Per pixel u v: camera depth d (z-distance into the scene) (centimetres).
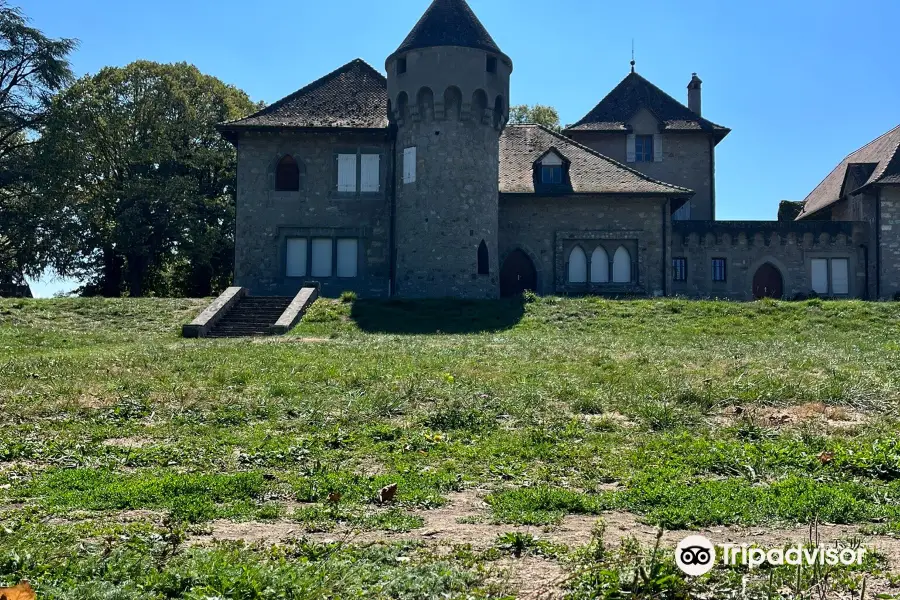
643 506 757
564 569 584
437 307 2886
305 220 3572
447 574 563
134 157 4512
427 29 3369
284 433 1088
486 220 3369
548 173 3722
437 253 3281
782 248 3919
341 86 3800
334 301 2998
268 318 2750
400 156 3422
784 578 562
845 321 2662
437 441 1041
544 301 2955
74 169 4225
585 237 3672
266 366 1639
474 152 3338
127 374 1541
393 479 847
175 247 4694
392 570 574
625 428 1121
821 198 4784
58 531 654
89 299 3044
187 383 1441
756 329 2564
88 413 1199
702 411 1236
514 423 1158
